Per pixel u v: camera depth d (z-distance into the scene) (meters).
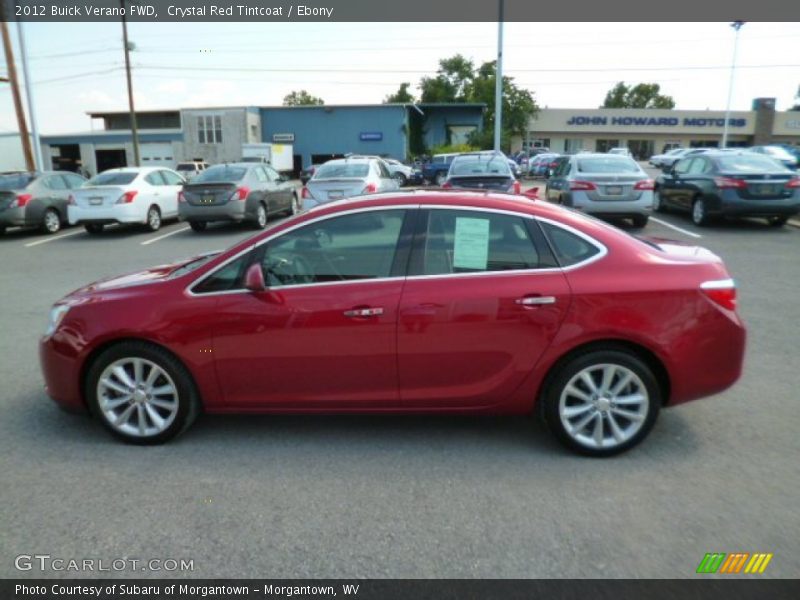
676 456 3.76
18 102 24.12
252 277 3.70
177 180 16.61
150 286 3.98
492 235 3.79
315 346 3.78
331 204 4.04
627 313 3.62
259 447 3.98
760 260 9.60
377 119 49.78
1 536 3.06
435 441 4.03
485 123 59.06
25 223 14.44
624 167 13.05
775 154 27.48
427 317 3.69
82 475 3.64
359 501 3.32
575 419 3.77
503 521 3.12
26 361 5.77
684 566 2.77
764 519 3.10
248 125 49.56
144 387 3.97
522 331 3.67
